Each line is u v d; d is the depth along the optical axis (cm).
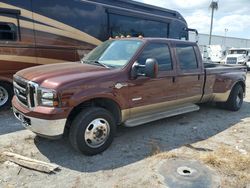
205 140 523
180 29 1167
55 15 748
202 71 626
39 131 406
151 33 1028
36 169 392
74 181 367
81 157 437
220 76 689
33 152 451
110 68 475
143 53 503
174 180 370
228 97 736
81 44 813
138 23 974
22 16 686
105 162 422
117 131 559
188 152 463
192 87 605
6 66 670
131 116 500
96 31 849
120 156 444
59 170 395
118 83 456
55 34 752
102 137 452
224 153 457
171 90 554
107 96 443
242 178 376
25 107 431
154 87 516
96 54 551
